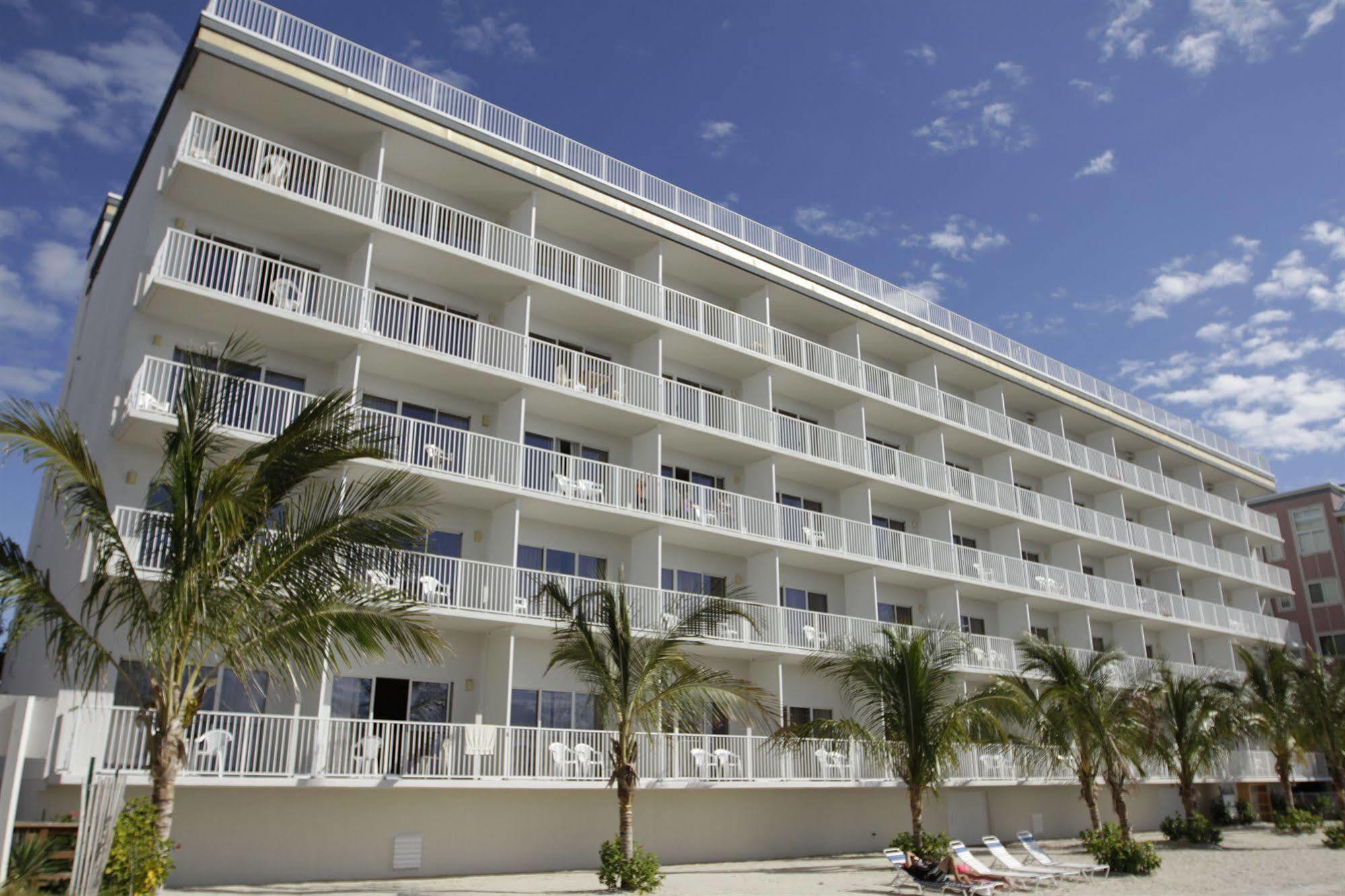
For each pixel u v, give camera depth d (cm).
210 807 1784
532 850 2134
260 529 1323
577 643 1823
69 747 1602
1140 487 4275
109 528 1285
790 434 2981
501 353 2375
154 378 1891
